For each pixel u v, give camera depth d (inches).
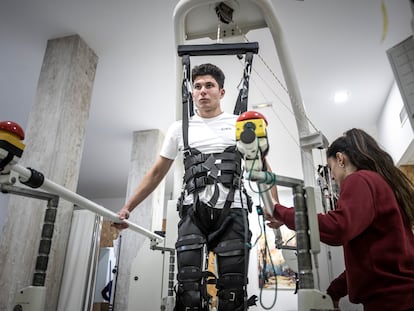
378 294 35.3
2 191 38.6
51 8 105.6
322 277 164.2
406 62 39.1
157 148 178.7
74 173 104.7
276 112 154.7
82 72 114.9
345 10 103.3
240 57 52.7
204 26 57.5
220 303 35.7
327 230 34.5
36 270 39.9
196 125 46.8
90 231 94.7
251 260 208.7
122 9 104.8
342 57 123.7
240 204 40.1
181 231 40.7
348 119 163.6
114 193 301.9
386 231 37.6
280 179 34.4
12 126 34.4
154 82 141.7
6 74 140.3
